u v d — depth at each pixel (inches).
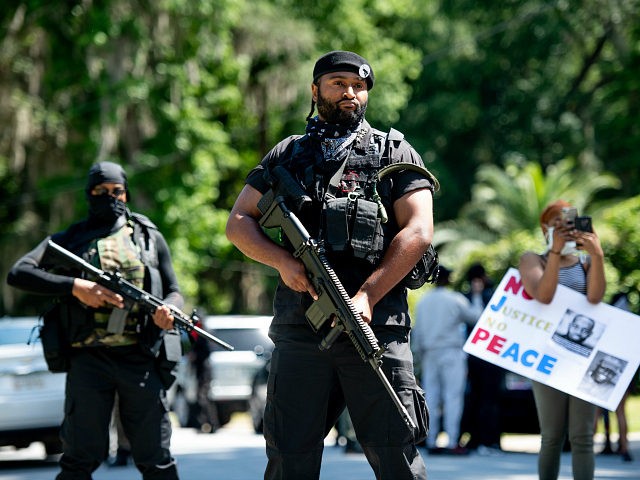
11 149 2728.8
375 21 3860.7
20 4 2748.5
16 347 1360.7
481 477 1090.1
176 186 3122.5
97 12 2731.3
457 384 1382.9
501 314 768.9
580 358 751.7
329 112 537.6
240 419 2576.3
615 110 4111.7
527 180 3646.7
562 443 770.2
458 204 4522.6
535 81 4426.7
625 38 3964.1
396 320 524.7
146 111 2933.1
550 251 753.0
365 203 522.3
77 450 701.3
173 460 722.2
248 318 2247.8
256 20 3115.2
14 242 3090.6
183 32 2901.1
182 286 3147.1
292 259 520.1
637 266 2464.3
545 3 4175.7
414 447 530.3
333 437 1857.8
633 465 1224.8
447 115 4384.8
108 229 737.0
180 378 2118.6
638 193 3966.5
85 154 2906.0
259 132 3459.6
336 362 523.8
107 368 703.1
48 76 2822.3
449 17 4382.4
